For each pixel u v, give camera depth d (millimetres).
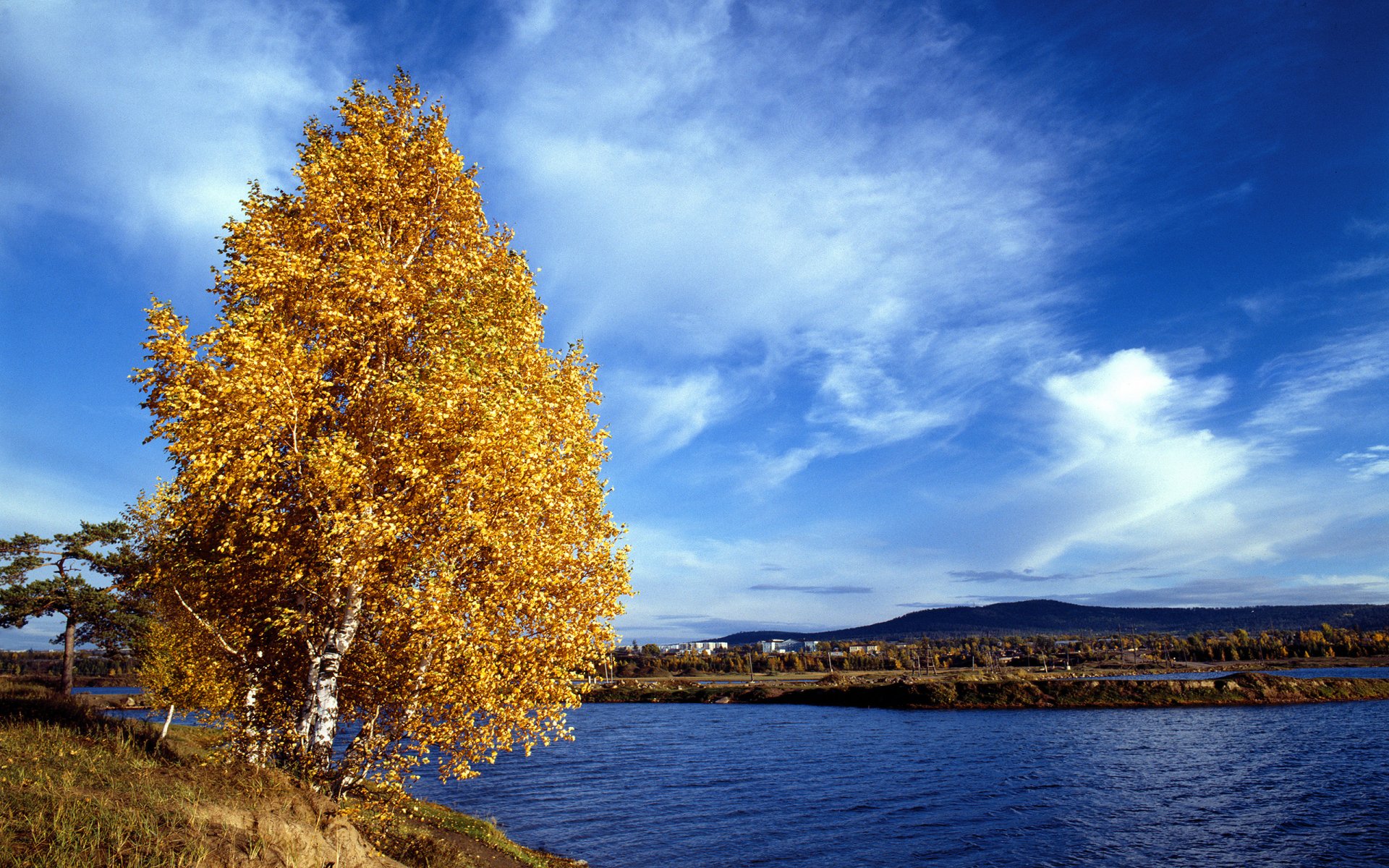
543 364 15773
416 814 21953
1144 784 41719
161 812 8898
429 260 15648
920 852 28469
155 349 12078
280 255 13484
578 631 13719
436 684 13070
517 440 12875
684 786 43688
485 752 13891
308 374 12898
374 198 15125
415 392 12781
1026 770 47688
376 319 13766
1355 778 42031
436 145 16312
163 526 13562
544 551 13242
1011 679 105875
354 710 14727
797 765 51562
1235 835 30062
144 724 17516
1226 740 59938
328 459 12211
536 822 33406
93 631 49406
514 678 13703
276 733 13461
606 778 46594
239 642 14273
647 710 116188
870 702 110250
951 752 57188
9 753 10180
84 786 9352
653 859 27328
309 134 16484
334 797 13352
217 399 11961
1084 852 28172
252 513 12688
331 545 12258
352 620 13891
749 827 32406
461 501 12867
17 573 45844
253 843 8977
